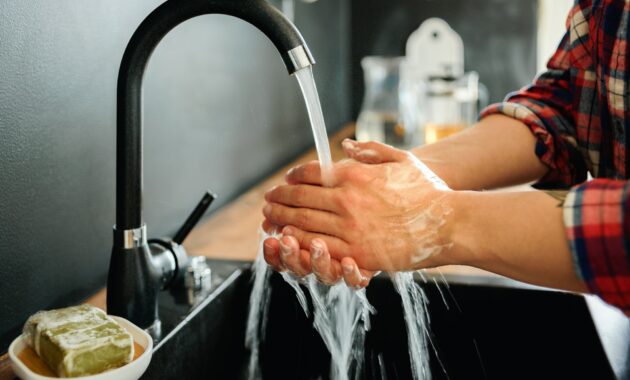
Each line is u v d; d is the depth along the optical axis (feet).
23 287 2.75
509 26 8.75
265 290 3.52
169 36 3.99
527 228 2.34
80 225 3.13
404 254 2.62
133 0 3.50
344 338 3.51
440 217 2.54
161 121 3.93
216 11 2.36
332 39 7.98
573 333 3.26
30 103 2.73
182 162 4.24
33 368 2.10
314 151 7.04
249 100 5.34
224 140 4.89
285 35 2.31
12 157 2.64
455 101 7.58
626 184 2.20
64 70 2.94
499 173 3.32
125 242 2.51
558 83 3.51
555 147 3.36
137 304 2.55
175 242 3.01
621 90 2.92
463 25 8.82
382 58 8.92
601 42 3.02
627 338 2.90
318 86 7.40
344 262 2.63
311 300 3.49
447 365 3.45
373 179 2.68
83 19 3.06
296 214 2.82
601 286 2.21
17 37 2.63
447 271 3.56
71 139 3.02
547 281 2.37
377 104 8.03
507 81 8.88
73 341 2.05
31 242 2.78
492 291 3.34
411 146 7.75
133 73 2.39
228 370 3.26
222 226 4.41
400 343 3.49
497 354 3.37
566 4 8.75
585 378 3.19
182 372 2.75
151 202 3.85
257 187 5.50
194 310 2.87
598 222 2.17
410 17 8.87
